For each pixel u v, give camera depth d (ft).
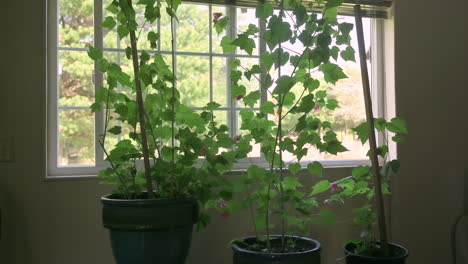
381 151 5.27
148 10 4.52
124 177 4.85
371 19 7.11
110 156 4.72
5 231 5.28
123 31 4.51
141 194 4.87
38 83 5.42
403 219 6.75
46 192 5.42
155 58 4.70
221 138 5.09
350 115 6.98
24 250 5.33
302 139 4.90
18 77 5.37
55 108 5.68
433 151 6.93
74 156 5.81
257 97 5.18
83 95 5.87
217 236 6.01
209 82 6.36
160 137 4.95
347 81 6.99
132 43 4.55
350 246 5.64
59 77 5.78
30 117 5.39
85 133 5.85
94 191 5.60
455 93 7.09
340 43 4.87
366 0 6.66
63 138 5.77
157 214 4.18
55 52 5.71
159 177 4.75
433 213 6.90
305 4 6.30
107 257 5.62
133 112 4.66
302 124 4.81
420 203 6.83
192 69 6.29
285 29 4.57
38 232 5.38
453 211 7.00
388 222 6.65
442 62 7.03
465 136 7.12
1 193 5.28
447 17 7.10
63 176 5.56
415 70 6.88
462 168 7.07
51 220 5.43
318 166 5.20
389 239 6.61
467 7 7.19
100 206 5.61
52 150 5.65
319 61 4.54
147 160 4.58
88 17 5.90
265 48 6.53
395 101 6.77
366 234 5.37
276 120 6.35
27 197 5.35
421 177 6.84
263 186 5.49
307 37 4.69
